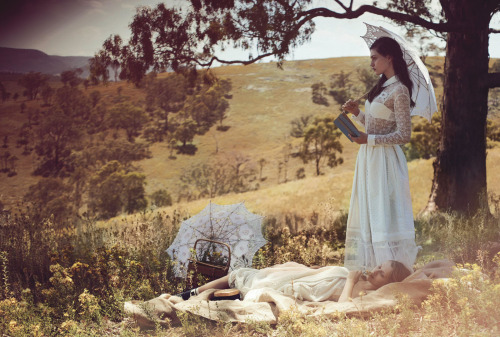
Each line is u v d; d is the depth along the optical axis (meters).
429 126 69.50
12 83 196.62
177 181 120.25
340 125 4.08
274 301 3.68
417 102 4.31
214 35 11.59
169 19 11.85
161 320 3.66
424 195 22.75
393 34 4.34
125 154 134.50
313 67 198.38
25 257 5.34
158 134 148.62
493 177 22.86
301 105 160.62
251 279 4.33
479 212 6.35
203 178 116.38
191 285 4.67
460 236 5.09
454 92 9.55
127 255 5.16
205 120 156.00
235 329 3.43
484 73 9.41
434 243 6.13
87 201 102.69
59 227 6.46
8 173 128.75
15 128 153.50
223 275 4.68
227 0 11.16
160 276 5.07
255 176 114.12
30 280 5.13
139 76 12.23
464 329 2.73
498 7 10.02
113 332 3.67
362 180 4.12
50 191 103.75
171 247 5.24
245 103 164.88
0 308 3.74
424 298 3.48
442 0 9.59
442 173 9.71
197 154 134.38
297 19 10.61
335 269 4.14
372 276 3.87
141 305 3.71
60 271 4.49
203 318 3.66
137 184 102.25
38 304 4.03
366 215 4.09
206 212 5.27
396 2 11.12
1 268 5.03
